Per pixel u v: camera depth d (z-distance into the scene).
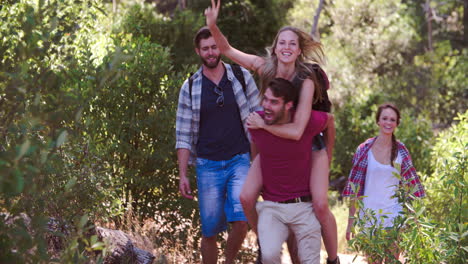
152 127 10.45
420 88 30.89
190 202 10.52
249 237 12.28
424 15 41.50
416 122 23.06
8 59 5.10
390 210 9.31
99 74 5.22
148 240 9.92
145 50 10.78
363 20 32.78
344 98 27.83
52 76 4.97
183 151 8.77
